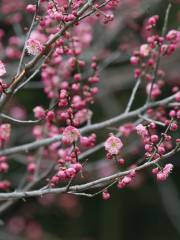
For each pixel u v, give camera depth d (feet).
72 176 16.29
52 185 16.90
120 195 46.55
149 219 48.34
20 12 32.78
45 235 43.88
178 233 47.44
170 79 39.58
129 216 47.01
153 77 21.59
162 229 47.62
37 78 33.58
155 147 16.05
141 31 32.12
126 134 22.21
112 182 17.85
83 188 16.39
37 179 23.35
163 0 37.19
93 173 34.42
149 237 47.24
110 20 16.70
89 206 46.32
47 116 17.69
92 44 36.22
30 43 16.84
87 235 46.06
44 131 23.41
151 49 21.24
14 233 42.34
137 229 47.14
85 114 20.94
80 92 21.56
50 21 19.45
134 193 46.57
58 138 22.40
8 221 42.34
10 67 31.19
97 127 22.00
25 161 30.48
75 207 44.83
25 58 30.81
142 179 41.88
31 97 42.34
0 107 17.78
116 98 43.86
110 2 17.04
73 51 20.54
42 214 44.88
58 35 16.79
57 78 22.77
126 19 32.81
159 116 22.33
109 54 34.60
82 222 46.26
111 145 16.21
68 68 22.75
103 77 38.63
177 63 39.34
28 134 35.99
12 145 34.99
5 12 31.53
